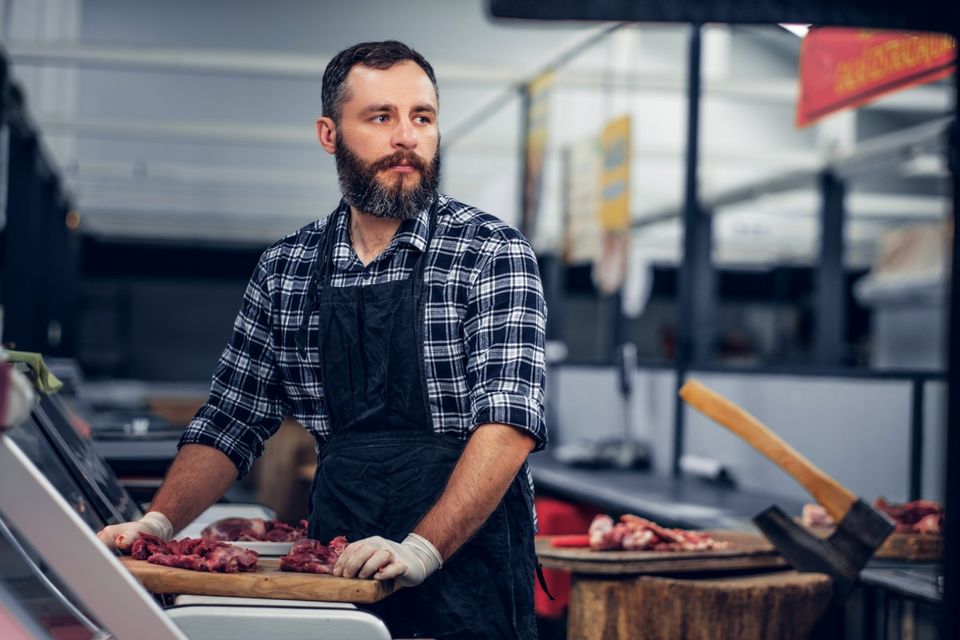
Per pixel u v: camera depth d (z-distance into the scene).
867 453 4.30
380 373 1.92
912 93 9.66
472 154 12.21
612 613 2.70
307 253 2.06
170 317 18.58
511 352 1.84
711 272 12.62
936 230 10.47
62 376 5.84
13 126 7.81
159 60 7.57
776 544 2.83
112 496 2.30
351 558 1.62
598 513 4.67
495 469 1.75
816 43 4.47
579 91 12.51
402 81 1.89
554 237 12.74
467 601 1.85
